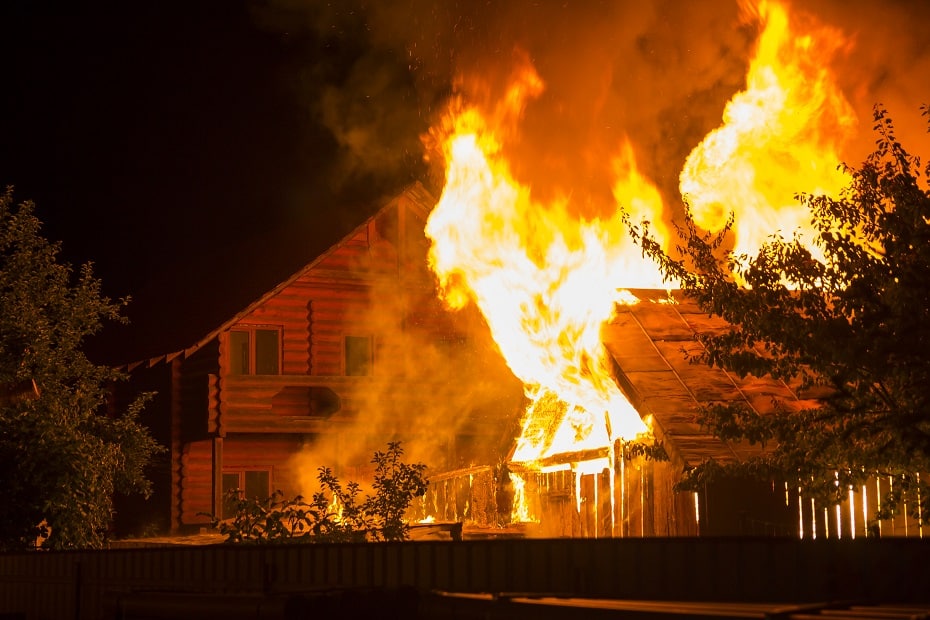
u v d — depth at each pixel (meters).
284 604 7.13
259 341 27.09
